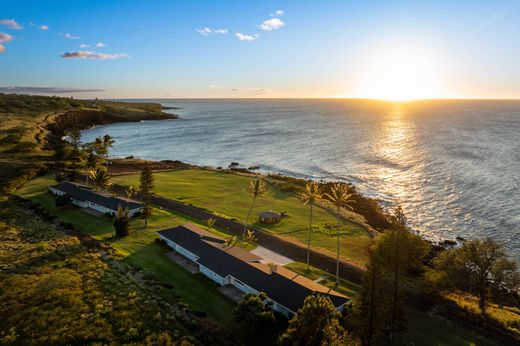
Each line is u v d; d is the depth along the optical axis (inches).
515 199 3868.1
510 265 1908.2
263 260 2319.1
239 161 6156.5
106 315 1550.2
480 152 6294.3
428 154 6210.6
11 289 1702.8
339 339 1234.0
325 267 2292.1
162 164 5531.5
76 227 2706.7
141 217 3031.5
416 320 1736.0
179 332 1467.8
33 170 4269.2
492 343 1574.8
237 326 1589.6
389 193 4242.1
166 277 1995.6
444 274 1972.2
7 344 1327.5
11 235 2394.2
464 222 3361.2
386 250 1772.9
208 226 2918.3
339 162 5876.0
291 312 1630.2
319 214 3435.0
